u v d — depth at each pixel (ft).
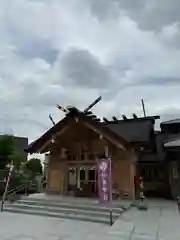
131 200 48.49
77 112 54.95
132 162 52.80
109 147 54.70
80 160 57.88
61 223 34.32
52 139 57.36
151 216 36.06
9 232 29.78
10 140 71.61
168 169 57.72
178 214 37.42
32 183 68.18
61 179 58.85
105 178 36.68
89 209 40.32
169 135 66.95
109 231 29.07
